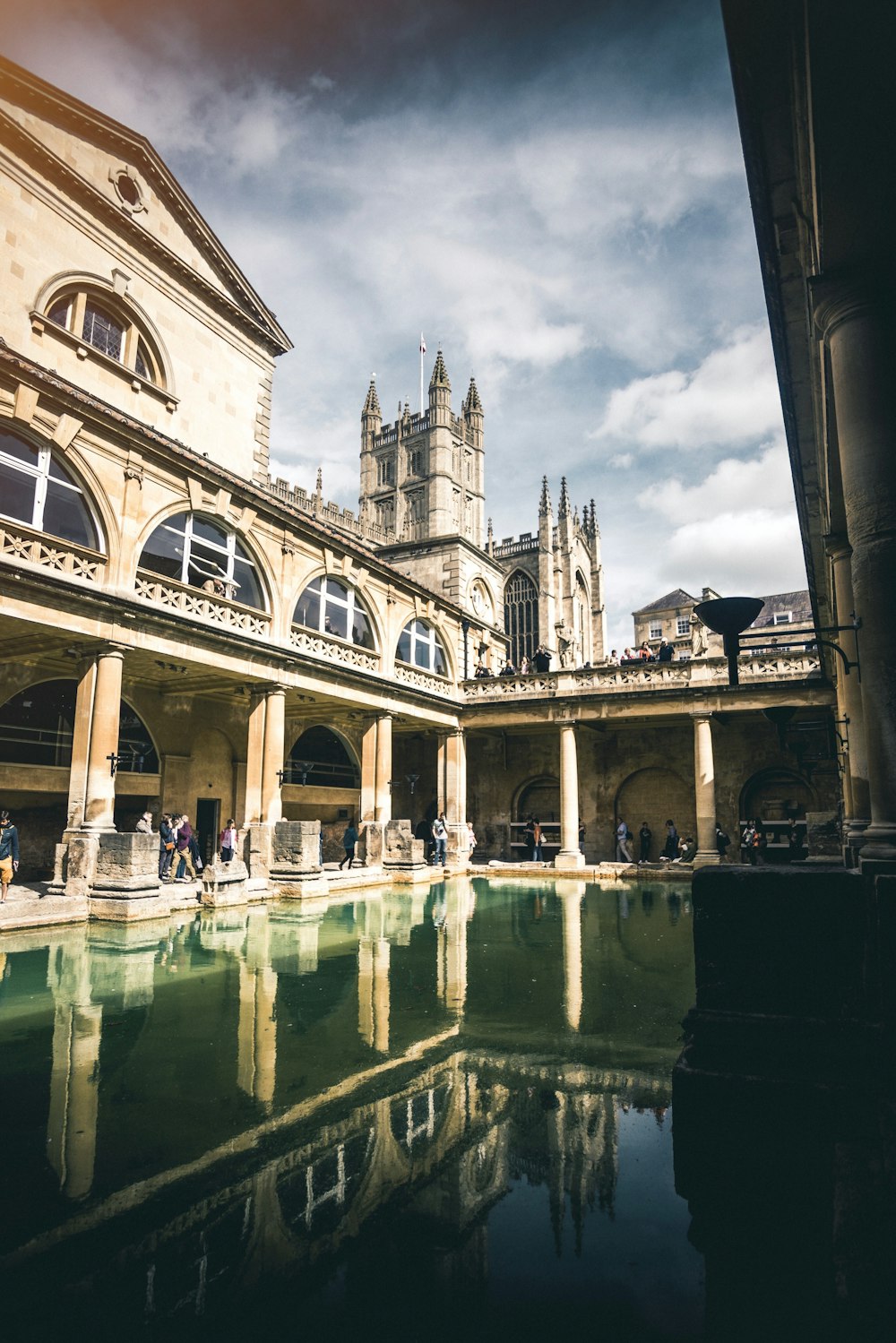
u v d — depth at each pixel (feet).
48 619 48.49
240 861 58.39
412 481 255.50
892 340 15.90
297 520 71.10
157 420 71.00
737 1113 13.17
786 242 19.99
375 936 40.52
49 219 62.75
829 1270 10.17
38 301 60.95
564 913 51.31
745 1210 11.84
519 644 227.20
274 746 66.64
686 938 39.91
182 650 58.03
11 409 47.83
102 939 39.47
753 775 93.09
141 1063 19.39
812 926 14.55
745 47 15.02
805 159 16.52
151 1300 9.85
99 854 47.83
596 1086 17.78
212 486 62.69
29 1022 23.34
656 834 99.50
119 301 68.33
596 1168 13.47
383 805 82.28
